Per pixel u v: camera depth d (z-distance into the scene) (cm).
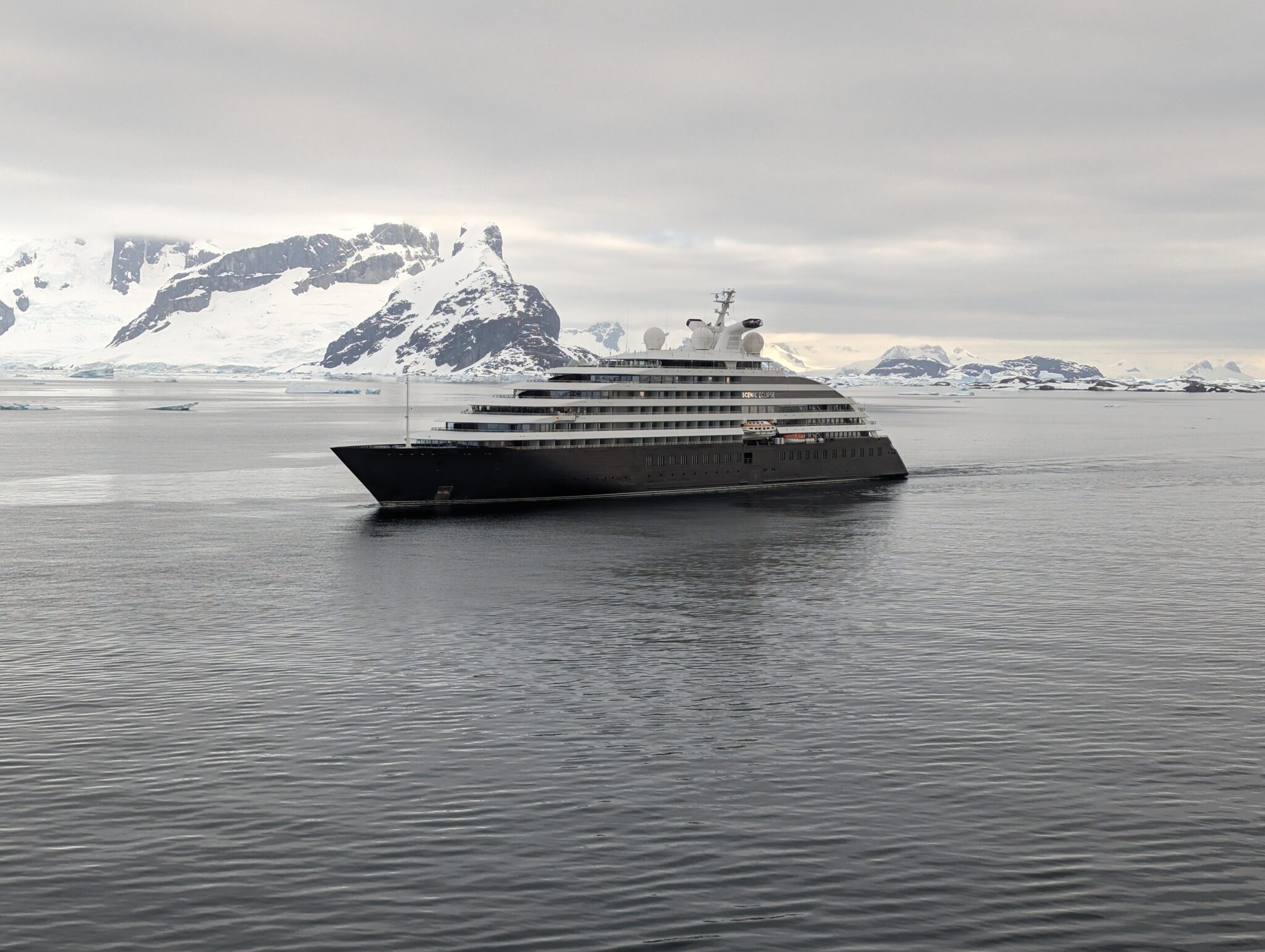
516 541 11775
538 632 8131
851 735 6009
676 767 5569
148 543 11775
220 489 16512
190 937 4091
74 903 4303
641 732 6044
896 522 13288
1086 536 12338
